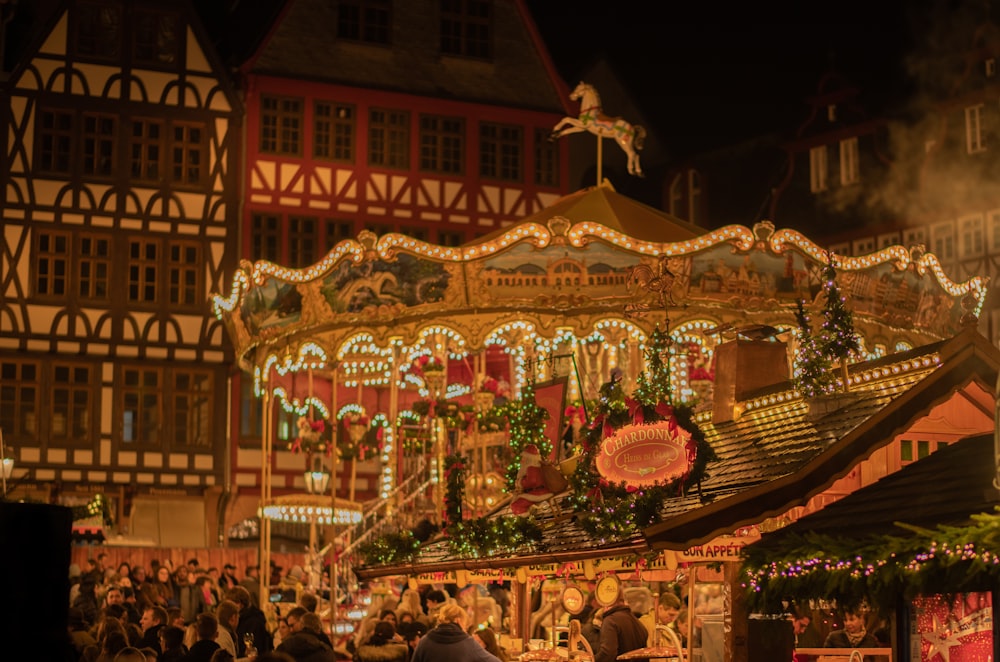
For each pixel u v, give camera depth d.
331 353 20.11
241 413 34.41
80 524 27.14
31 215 33.53
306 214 35.41
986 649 7.94
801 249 18.88
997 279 34.47
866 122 38.28
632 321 19.17
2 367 33.00
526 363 14.15
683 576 12.20
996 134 35.16
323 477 23.86
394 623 14.44
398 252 19.08
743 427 12.19
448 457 15.16
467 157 36.97
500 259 19.00
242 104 35.25
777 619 9.37
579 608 12.05
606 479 10.58
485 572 14.28
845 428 9.91
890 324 19.66
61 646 5.88
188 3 35.00
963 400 9.59
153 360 33.91
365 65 36.47
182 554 28.41
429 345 23.64
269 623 20.08
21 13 36.78
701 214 41.75
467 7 37.62
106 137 34.28
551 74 38.12
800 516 9.50
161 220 34.38
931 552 7.41
